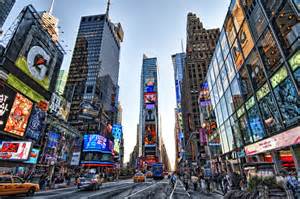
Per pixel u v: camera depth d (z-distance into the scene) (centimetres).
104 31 14688
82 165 5944
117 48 18912
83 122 8112
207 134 4147
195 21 9750
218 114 3247
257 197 866
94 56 13062
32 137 3228
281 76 1502
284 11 1445
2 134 2677
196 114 7900
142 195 1656
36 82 3484
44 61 3719
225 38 2677
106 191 2003
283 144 1470
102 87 12588
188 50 9500
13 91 2866
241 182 1505
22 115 3022
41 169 3519
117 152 10625
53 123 4125
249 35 1986
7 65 2839
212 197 1520
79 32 14650
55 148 4053
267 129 1731
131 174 9400
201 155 5475
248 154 2111
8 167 2511
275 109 1602
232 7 2406
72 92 9644
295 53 1337
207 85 4072
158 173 5678
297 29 1312
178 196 1598
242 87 2220
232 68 2486
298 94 1320
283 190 845
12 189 1366
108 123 9375
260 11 1762
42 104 3562
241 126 2308
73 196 1543
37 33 3569
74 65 12794
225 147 2956
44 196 1527
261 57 1772
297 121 1327
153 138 19312
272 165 953
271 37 1616
